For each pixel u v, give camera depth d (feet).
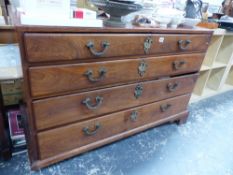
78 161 3.25
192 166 3.44
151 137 4.04
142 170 3.23
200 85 5.56
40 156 2.75
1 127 2.76
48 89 2.26
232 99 6.19
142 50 2.73
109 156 3.43
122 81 2.84
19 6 2.31
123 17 2.75
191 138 4.16
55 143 2.76
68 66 2.24
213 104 5.70
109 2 2.29
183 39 3.11
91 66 2.40
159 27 2.82
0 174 2.85
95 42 2.25
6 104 3.48
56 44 2.04
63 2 2.02
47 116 2.45
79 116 2.72
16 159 3.11
